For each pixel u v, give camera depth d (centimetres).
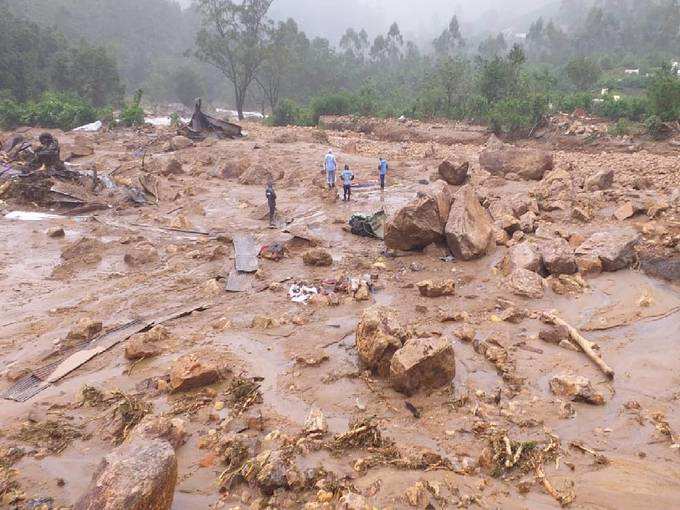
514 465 674
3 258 1487
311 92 8844
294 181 2359
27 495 644
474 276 1280
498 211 1603
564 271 1234
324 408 804
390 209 1864
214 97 11769
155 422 716
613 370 881
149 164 2561
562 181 1836
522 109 3778
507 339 986
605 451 702
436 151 3158
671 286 1162
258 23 5656
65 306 1194
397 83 8469
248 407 808
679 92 3303
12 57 6088
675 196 1609
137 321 1109
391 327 902
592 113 4197
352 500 592
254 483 647
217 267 1410
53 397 853
